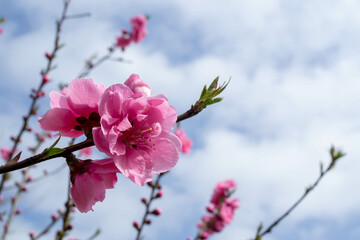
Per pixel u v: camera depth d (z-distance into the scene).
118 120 0.27
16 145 0.74
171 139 0.28
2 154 0.87
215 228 0.76
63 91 0.28
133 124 0.28
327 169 0.53
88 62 0.86
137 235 0.61
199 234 0.71
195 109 0.28
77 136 0.28
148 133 0.28
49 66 0.77
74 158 0.28
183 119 0.28
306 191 0.52
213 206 0.81
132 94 0.27
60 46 0.78
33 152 0.79
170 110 0.28
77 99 0.27
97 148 0.27
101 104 0.27
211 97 0.28
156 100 0.28
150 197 0.63
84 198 0.27
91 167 0.28
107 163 0.28
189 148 0.72
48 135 0.82
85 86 0.27
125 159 0.27
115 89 0.27
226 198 0.81
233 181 0.83
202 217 0.80
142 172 0.27
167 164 0.28
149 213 0.62
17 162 0.26
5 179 0.67
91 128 0.28
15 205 0.66
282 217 0.51
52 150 0.26
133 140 0.28
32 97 0.75
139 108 0.28
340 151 0.53
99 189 0.28
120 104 0.27
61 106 0.28
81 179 0.27
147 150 0.28
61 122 0.28
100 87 0.29
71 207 0.52
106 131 0.27
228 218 0.78
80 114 0.28
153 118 0.28
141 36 1.11
